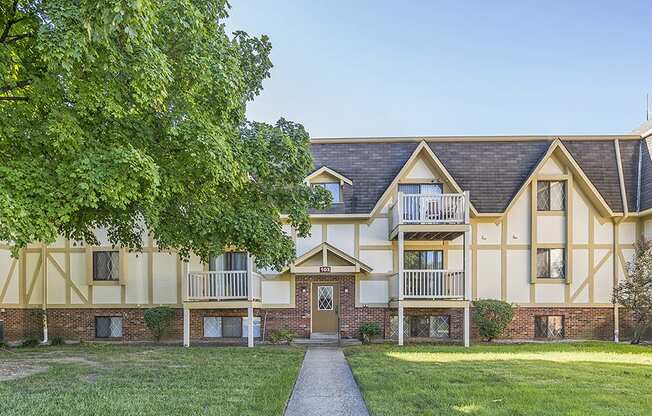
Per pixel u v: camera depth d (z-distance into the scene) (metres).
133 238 13.02
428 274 15.92
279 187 12.20
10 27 8.47
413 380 8.70
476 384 8.34
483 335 16.22
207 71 8.66
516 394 7.55
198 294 15.95
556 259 17.42
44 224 7.51
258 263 11.81
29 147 8.31
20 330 17.48
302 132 12.43
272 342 16.41
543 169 17.53
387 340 17.00
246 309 17.42
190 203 10.55
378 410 6.71
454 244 17.56
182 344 16.39
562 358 11.73
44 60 6.81
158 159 9.37
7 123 7.93
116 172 7.71
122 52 7.57
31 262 17.75
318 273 16.89
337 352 13.52
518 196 17.06
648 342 15.98
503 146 18.34
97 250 17.69
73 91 7.79
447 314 17.25
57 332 17.55
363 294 17.47
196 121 8.91
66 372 9.38
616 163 17.91
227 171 9.23
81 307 17.61
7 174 7.43
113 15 6.34
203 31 9.12
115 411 6.43
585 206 17.39
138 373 9.33
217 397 7.28
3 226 6.89
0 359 11.45
